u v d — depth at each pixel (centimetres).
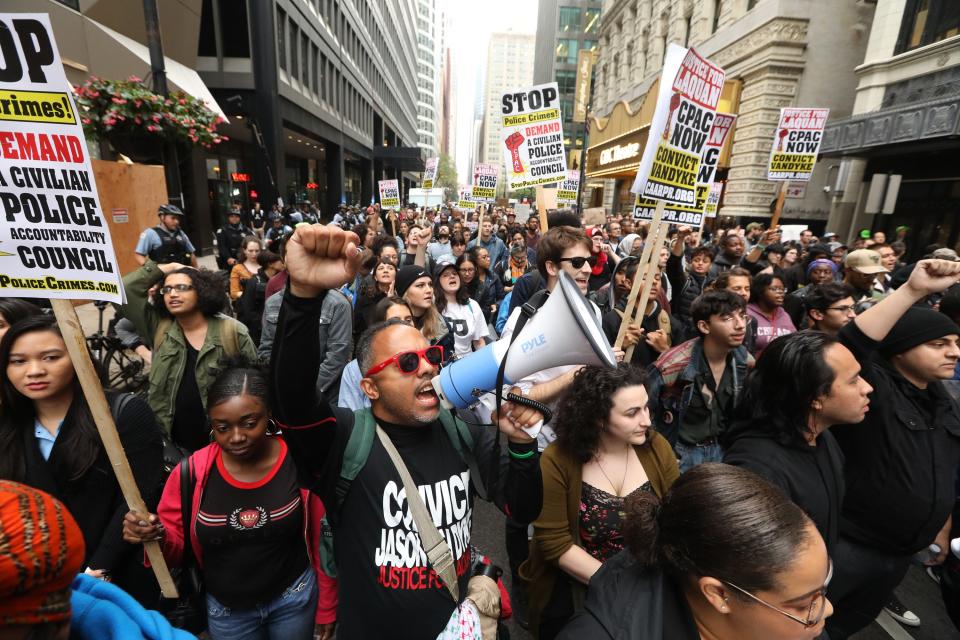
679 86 261
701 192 338
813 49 1575
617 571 112
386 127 5519
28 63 152
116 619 83
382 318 287
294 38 2105
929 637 257
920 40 1190
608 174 2483
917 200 1285
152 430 193
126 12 995
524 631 247
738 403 196
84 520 178
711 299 255
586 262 286
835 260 743
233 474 174
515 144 517
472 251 584
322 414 126
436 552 130
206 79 1750
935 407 197
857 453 201
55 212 160
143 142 627
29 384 165
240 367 171
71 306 160
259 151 1802
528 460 127
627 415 174
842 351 164
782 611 88
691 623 100
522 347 118
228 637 180
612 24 3400
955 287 296
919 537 193
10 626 63
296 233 105
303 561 188
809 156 677
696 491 98
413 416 132
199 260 1364
